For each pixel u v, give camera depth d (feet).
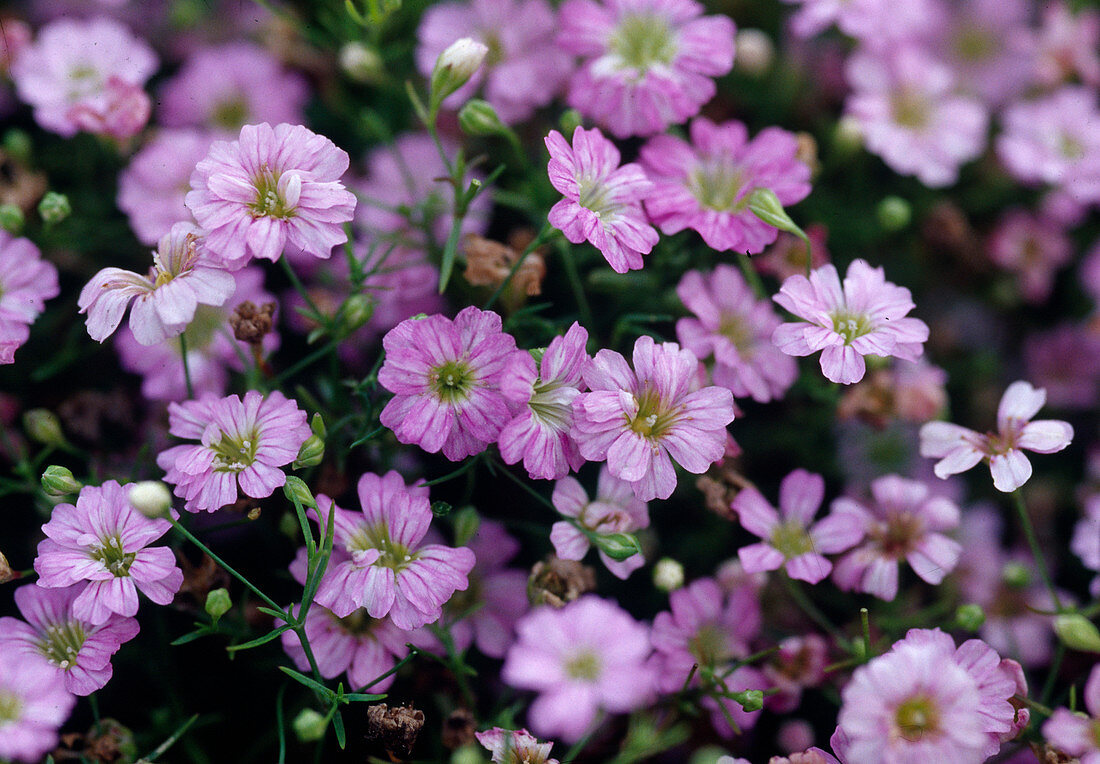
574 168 0.64
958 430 0.66
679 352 0.64
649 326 0.70
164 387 0.68
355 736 0.66
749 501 0.66
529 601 0.65
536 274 0.67
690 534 0.69
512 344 0.62
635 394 0.63
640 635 0.60
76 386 0.70
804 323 0.64
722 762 0.63
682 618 0.66
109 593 0.62
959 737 0.61
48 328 0.70
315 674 0.63
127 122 0.69
